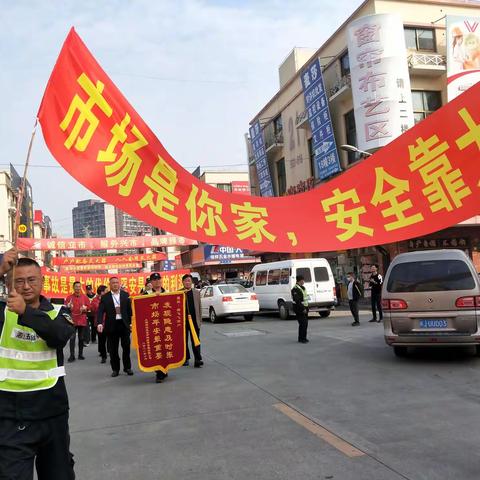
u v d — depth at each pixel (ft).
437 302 28.09
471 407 19.33
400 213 21.65
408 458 14.38
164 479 13.89
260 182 118.21
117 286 32.14
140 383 28.43
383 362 29.68
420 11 76.07
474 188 21.63
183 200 19.99
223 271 167.22
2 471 8.97
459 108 22.16
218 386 25.71
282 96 107.55
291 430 17.54
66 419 9.93
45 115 18.39
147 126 19.86
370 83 71.00
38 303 10.13
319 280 65.00
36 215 252.01
